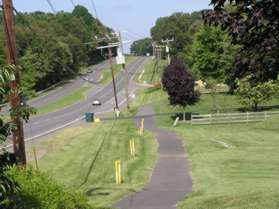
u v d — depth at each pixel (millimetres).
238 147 46406
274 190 21562
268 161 37250
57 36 126625
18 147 18672
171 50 181375
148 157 41469
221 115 68188
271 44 8125
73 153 43812
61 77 139375
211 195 23891
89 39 150750
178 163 38188
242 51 8578
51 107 104812
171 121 74000
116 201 24562
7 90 8750
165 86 73562
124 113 88375
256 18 7906
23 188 13773
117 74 167625
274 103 79500
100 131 61375
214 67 80188
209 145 48156
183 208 21219
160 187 28797
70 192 16531
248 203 19000
